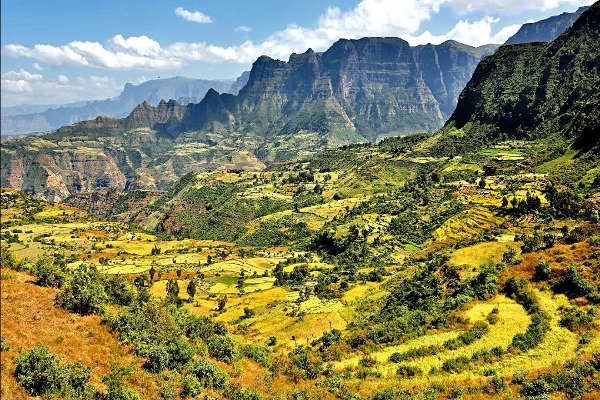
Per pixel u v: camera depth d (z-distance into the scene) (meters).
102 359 35.56
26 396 26.73
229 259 188.50
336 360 55.41
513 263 64.31
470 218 152.12
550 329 46.09
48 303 42.72
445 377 41.75
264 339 79.06
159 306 53.59
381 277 113.69
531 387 34.59
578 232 67.88
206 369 38.75
